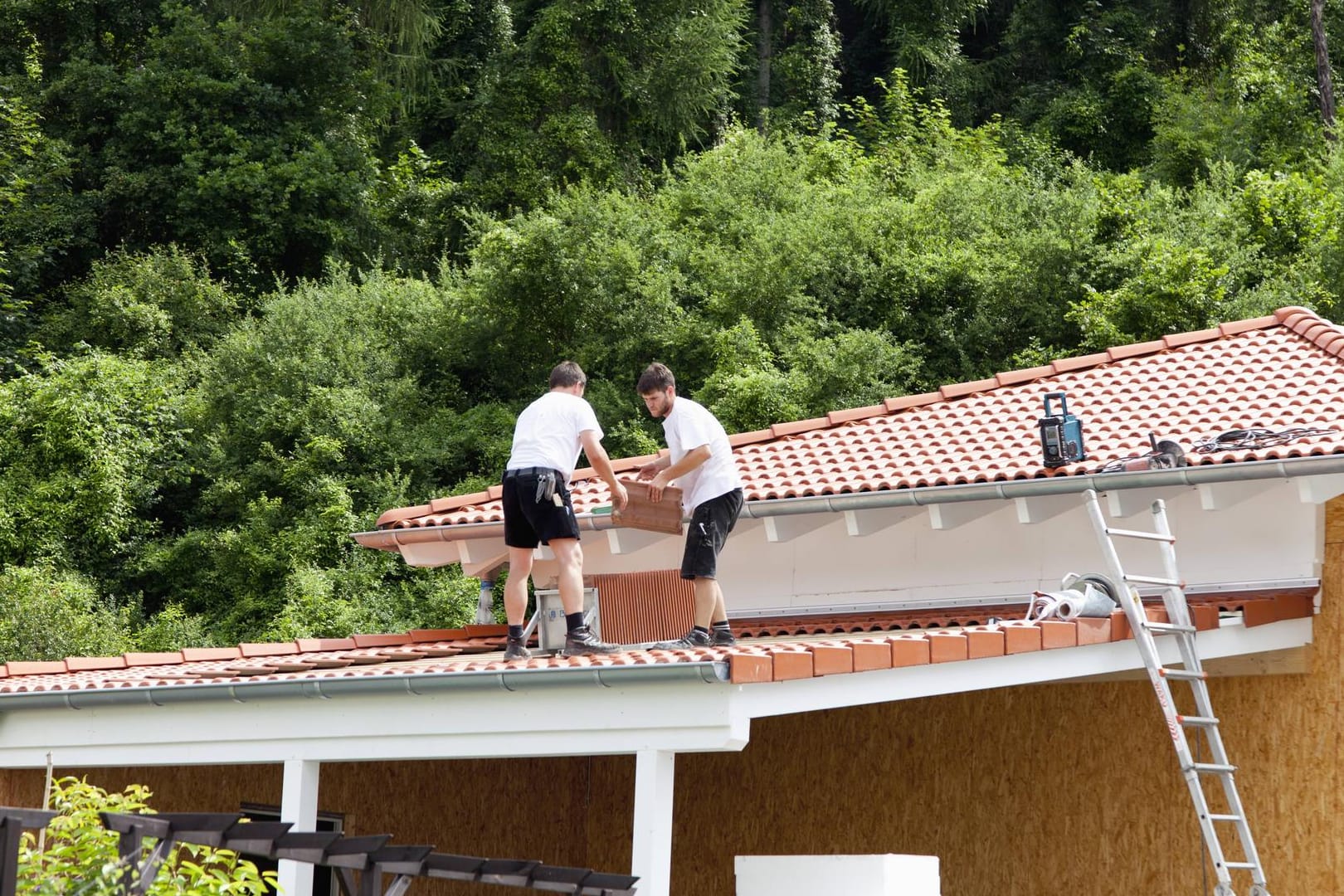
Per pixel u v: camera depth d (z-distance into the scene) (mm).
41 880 9055
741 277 43500
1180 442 16828
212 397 42812
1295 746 15039
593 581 17141
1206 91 61062
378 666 14367
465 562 19891
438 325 45125
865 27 72875
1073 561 16906
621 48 61281
